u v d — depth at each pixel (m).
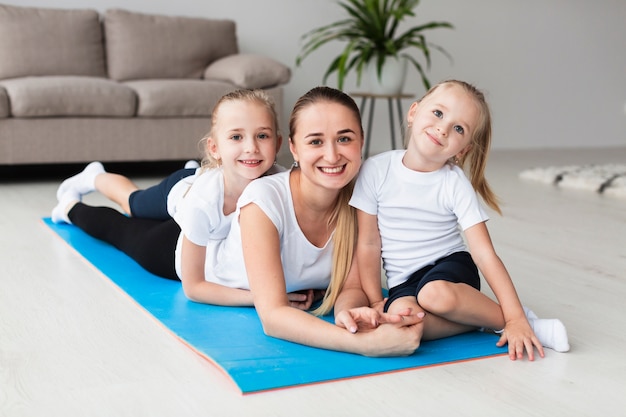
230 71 4.16
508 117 6.03
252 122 1.62
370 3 4.58
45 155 3.66
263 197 1.54
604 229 2.87
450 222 1.64
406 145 1.67
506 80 5.96
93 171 2.60
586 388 1.32
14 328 1.58
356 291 1.66
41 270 2.06
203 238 1.70
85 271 2.06
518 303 1.52
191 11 4.82
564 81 6.20
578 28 6.19
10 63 3.97
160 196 2.15
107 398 1.24
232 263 1.72
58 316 1.66
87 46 4.21
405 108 5.60
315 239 1.65
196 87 3.93
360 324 1.46
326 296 1.70
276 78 4.18
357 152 1.49
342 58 4.56
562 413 1.22
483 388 1.31
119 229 2.21
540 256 2.38
